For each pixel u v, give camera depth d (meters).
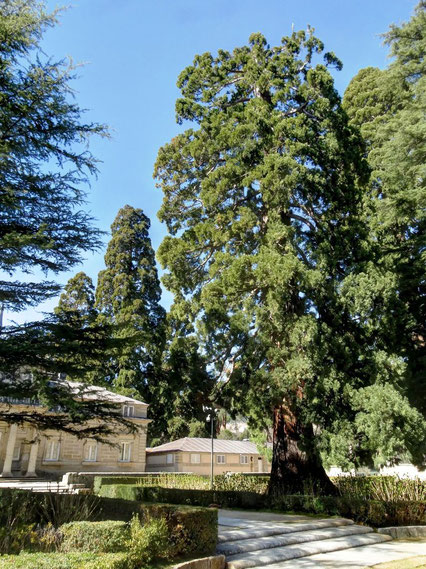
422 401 16.39
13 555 5.20
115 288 38.44
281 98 18.12
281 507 13.98
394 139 14.70
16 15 8.61
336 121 17.55
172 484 19.89
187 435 41.50
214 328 15.55
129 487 15.34
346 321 14.74
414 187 16.30
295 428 15.42
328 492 14.68
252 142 16.58
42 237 7.86
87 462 28.23
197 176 19.11
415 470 24.33
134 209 43.12
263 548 8.65
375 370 13.24
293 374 13.19
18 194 8.57
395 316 14.34
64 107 8.72
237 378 15.23
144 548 6.31
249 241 17.12
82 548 6.04
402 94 16.59
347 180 16.86
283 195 15.34
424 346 17.39
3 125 8.53
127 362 34.38
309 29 19.55
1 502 7.46
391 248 18.59
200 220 18.86
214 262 16.64
